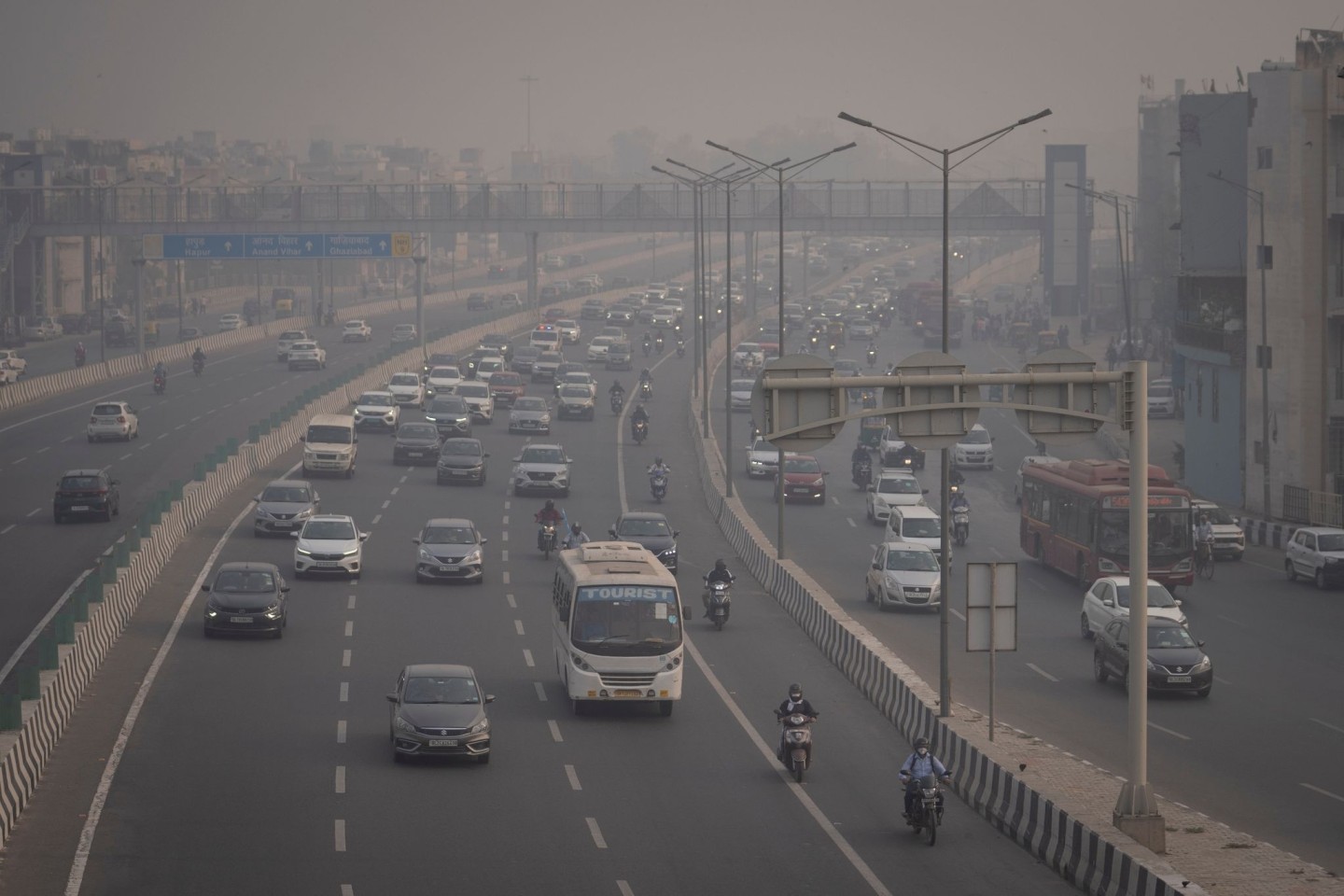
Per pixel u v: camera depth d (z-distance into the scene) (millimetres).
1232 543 69062
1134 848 26891
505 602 56281
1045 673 47188
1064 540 62500
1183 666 43719
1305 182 76062
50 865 28219
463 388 105938
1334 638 52562
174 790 33312
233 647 48031
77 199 167000
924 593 55875
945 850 30297
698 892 27328
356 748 37094
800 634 53062
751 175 89938
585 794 33688
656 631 40938
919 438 26047
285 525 66438
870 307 195500
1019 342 158125
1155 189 165000
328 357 144125
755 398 25594
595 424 106688
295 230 167625
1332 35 79562
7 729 33094
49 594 54812
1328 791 34500
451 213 170375
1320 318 76250
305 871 28000
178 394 116188
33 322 163750
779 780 35281
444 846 29719
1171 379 118312
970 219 174000
